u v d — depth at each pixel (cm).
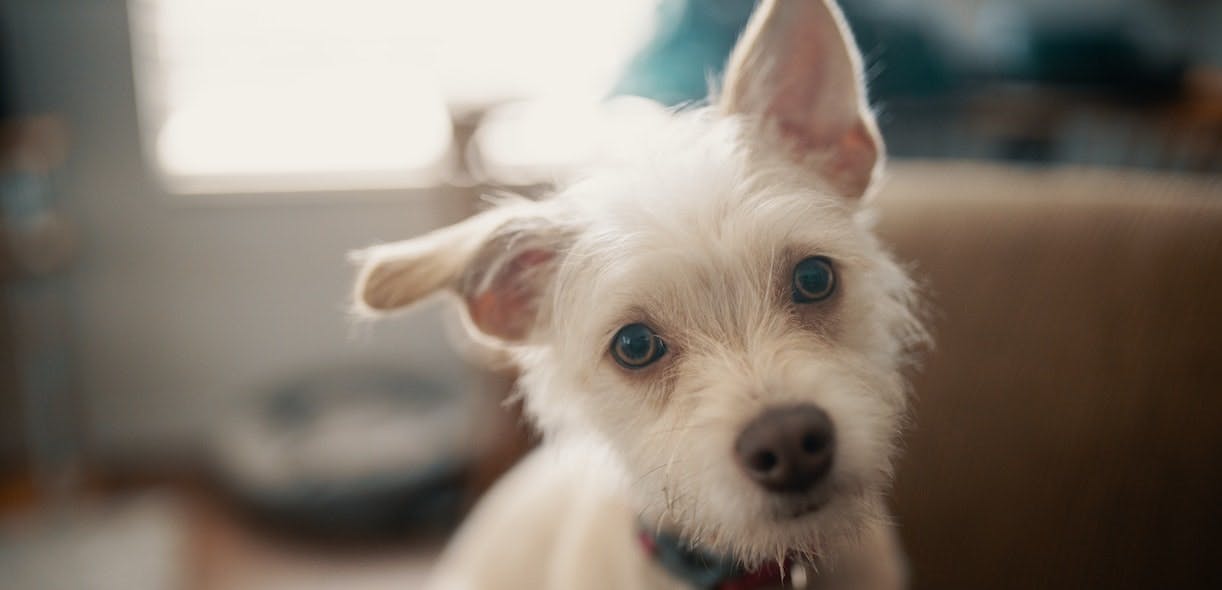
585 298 39
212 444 104
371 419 94
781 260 38
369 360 106
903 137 81
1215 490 42
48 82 94
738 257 37
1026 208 46
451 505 87
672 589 41
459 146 68
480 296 41
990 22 86
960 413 46
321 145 106
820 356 37
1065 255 45
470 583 48
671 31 77
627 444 39
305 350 105
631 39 87
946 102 81
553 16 101
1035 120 81
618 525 42
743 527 36
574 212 41
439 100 103
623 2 93
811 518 36
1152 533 43
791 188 39
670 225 37
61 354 97
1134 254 43
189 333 103
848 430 36
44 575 79
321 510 84
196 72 101
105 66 95
